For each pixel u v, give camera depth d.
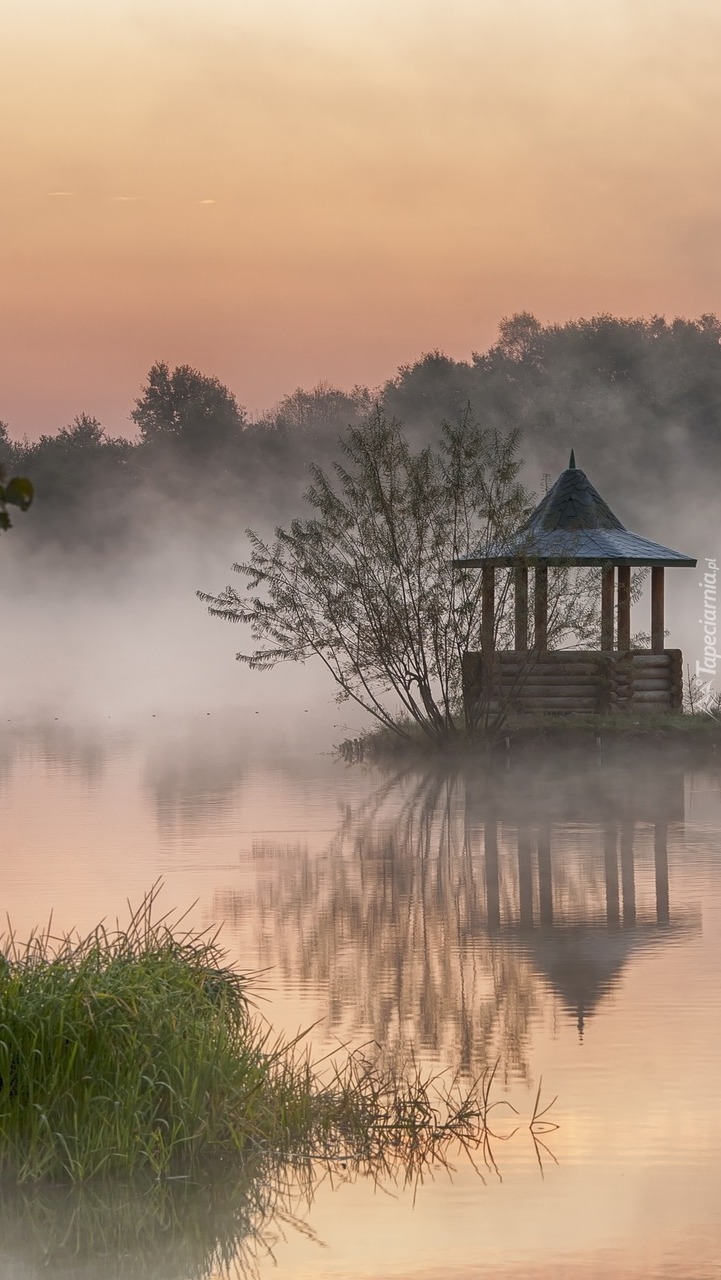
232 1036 21.89
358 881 38.47
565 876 38.97
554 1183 19.16
